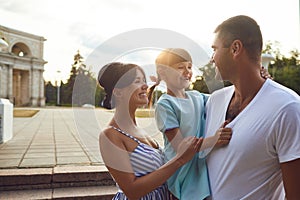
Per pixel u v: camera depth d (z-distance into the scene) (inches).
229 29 48.5
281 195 50.3
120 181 46.4
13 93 1635.1
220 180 49.0
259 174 45.8
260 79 49.6
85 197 130.3
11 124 267.6
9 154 189.9
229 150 48.0
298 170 42.0
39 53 1710.1
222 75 50.1
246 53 48.3
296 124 42.1
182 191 51.8
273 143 44.4
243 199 46.3
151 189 45.7
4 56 1416.1
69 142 244.5
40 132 323.3
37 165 157.9
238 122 48.5
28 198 126.6
